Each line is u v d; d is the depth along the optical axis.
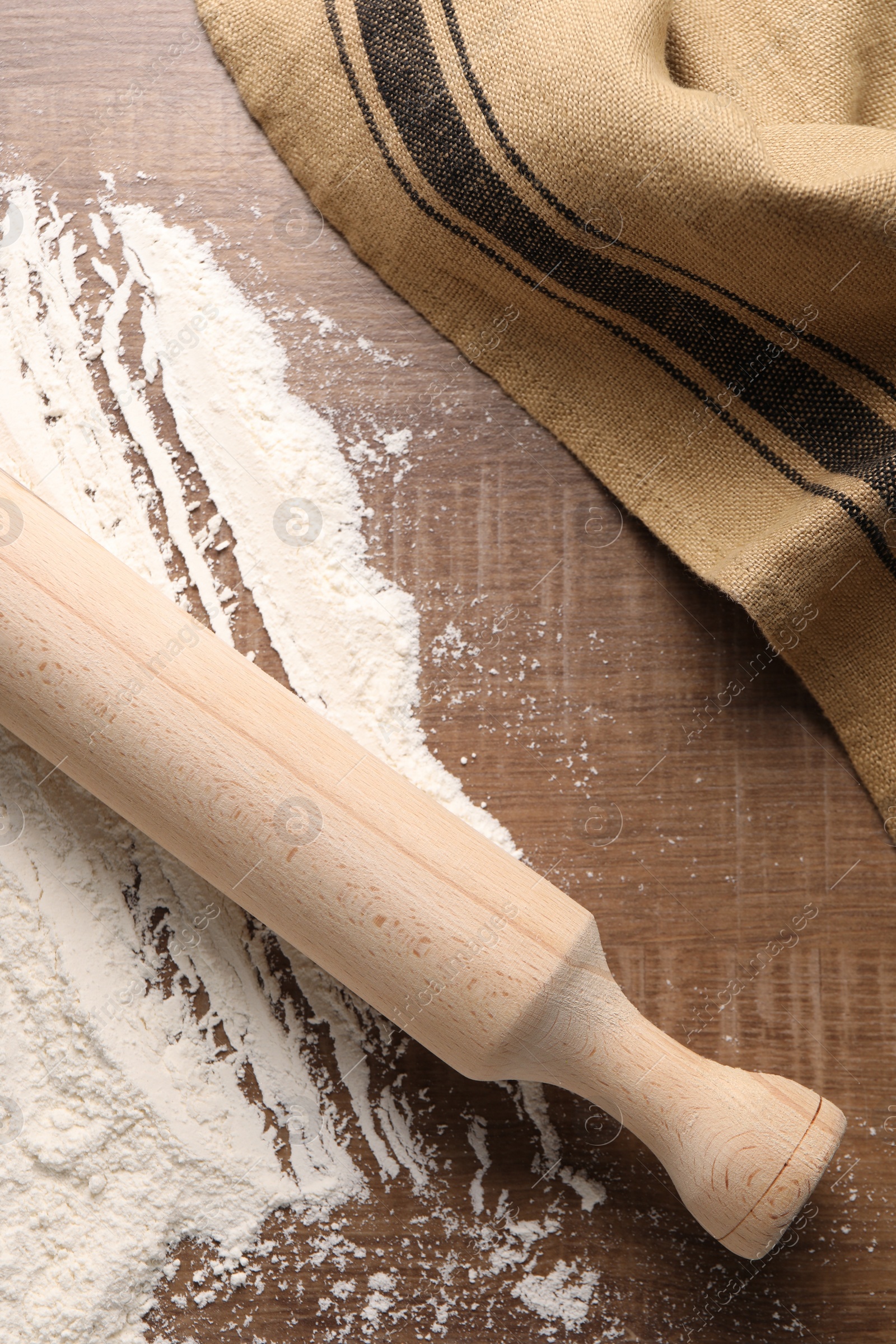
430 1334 0.76
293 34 0.77
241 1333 0.76
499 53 0.76
